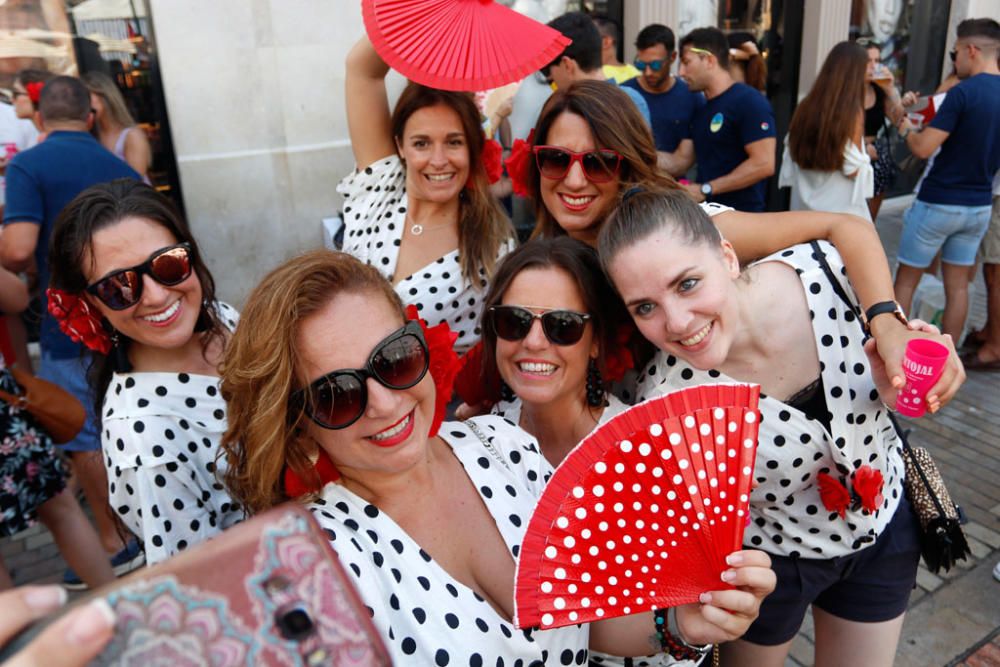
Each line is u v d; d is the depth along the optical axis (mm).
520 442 1427
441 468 1308
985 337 5039
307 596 642
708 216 1488
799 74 7453
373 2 2084
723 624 1148
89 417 3156
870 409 1614
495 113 4090
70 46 4766
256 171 5188
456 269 2535
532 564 1126
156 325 1644
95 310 1677
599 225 2182
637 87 5238
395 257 2594
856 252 1588
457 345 2617
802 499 1714
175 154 5035
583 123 2037
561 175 2084
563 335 1638
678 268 1391
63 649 554
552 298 1654
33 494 2471
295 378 1111
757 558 1146
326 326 1098
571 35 3699
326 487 1216
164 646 593
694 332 1438
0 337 3096
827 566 1781
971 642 2801
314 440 1183
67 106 3227
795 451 1623
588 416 1793
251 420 1121
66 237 1611
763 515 1757
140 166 4328
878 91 5691
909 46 8266
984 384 4734
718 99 4625
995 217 4676
